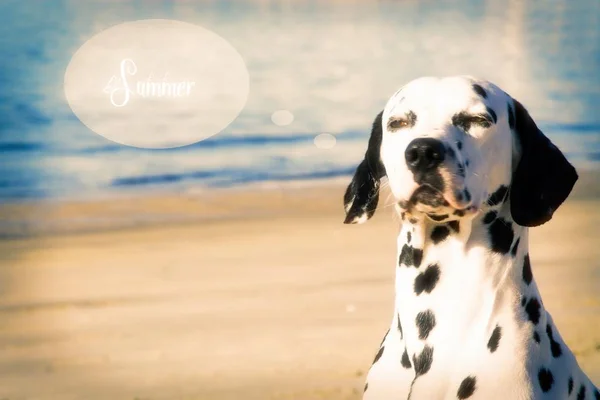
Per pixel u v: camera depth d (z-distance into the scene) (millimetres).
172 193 17531
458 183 4277
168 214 15766
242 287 11445
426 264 4570
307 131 22781
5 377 8539
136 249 13570
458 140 4367
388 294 10977
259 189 17562
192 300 10992
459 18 36812
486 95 4484
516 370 4375
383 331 9578
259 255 12922
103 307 10812
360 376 8203
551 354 4527
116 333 9844
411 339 4602
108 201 16969
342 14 37281
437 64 29938
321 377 8219
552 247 12445
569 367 4578
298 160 20109
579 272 11234
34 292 11312
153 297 11156
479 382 4383
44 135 22469
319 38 33219
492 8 38688
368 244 13297
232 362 8766
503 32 34156
